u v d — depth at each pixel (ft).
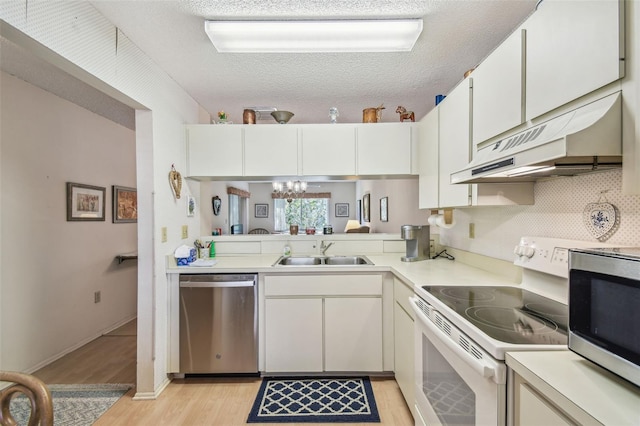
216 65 6.73
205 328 7.10
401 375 6.25
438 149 6.61
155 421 5.74
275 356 7.11
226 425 5.62
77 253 9.11
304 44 5.73
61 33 4.38
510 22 5.27
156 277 6.67
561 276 4.13
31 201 7.72
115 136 10.77
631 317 2.16
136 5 4.89
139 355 6.54
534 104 3.63
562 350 2.85
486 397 2.93
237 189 23.30
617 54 2.56
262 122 10.23
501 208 5.95
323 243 9.07
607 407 2.01
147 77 6.39
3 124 7.08
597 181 3.88
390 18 5.14
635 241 3.43
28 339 7.58
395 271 6.66
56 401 6.38
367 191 21.52
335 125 8.22
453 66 6.73
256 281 7.11
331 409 6.02
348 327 7.07
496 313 3.78
